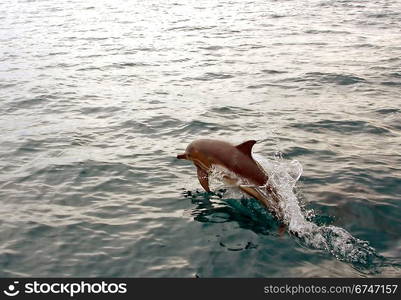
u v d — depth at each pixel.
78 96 13.45
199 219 6.57
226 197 7.16
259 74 15.76
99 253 5.85
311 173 7.79
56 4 38.69
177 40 22.97
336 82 14.31
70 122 11.06
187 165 8.41
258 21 28.88
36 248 5.96
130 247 5.97
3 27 27.52
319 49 19.95
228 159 6.82
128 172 8.13
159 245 6.00
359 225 6.28
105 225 6.48
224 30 25.78
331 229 6.18
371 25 25.92
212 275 5.41
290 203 6.61
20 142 9.71
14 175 8.09
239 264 5.59
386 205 6.74
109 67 17.38
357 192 7.11
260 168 6.70
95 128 10.59
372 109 11.50
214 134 9.96
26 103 12.80
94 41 22.94
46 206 7.03
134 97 13.25
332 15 30.47
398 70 15.58
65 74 16.34
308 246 5.87
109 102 12.76
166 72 16.45
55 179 7.91
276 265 5.55
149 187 7.59
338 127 10.23
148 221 6.57
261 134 9.82
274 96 13.00
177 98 13.03
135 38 23.66
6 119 11.39
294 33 24.31
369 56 18.12
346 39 22.17
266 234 6.14
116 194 7.38
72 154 9.01
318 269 5.46
